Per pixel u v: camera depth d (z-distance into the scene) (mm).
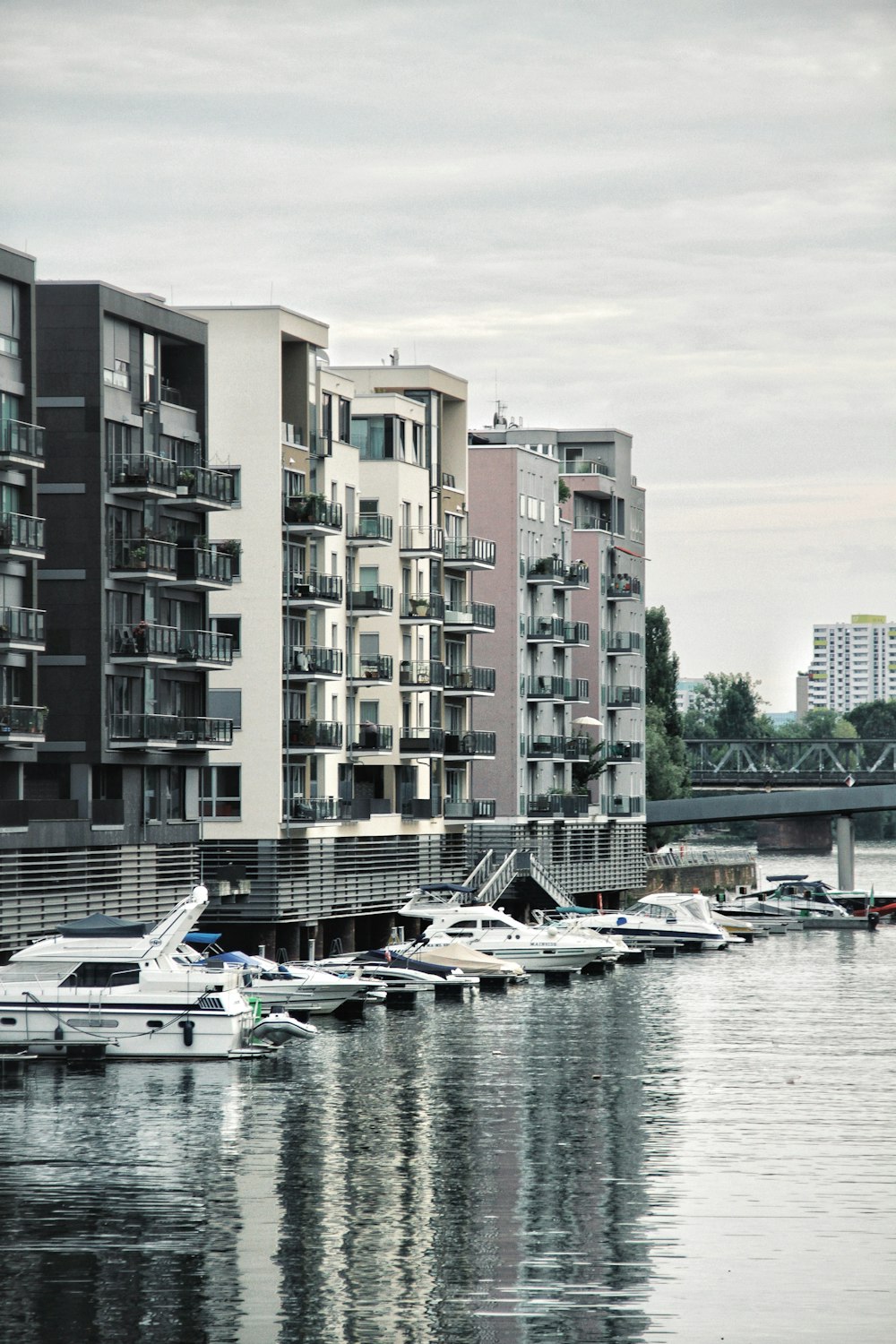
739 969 179375
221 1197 75062
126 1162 81125
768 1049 118250
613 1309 61875
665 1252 68250
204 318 155375
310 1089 100000
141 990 108125
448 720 196625
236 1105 94812
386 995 143250
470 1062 110812
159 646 139375
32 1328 59875
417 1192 76625
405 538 181875
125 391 140000
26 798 133375
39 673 135750
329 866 166375
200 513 148625
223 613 158375
